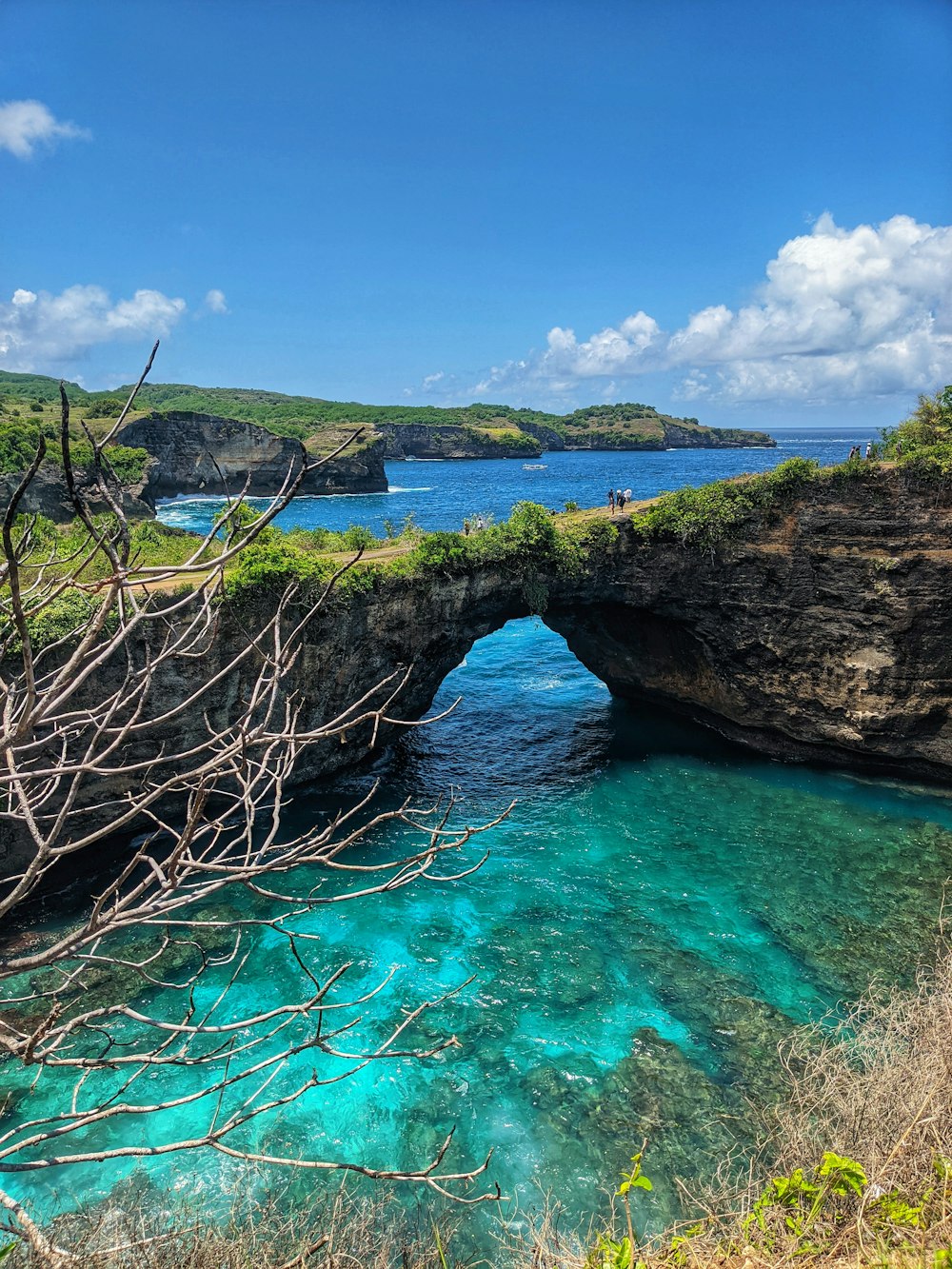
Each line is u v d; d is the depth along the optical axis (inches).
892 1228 341.1
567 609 1348.4
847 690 1144.2
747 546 1194.0
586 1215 522.3
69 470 171.2
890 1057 542.0
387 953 779.4
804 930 813.2
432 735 1333.7
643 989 733.3
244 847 939.3
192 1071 629.6
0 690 217.0
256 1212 502.3
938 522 1061.8
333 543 1347.2
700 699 1352.1
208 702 917.2
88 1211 485.4
